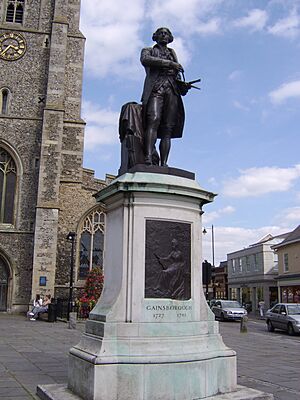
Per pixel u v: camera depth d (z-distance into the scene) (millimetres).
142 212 5707
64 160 30359
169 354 5191
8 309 27203
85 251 29578
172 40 6914
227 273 59406
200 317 5832
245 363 10297
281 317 20547
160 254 5680
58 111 29016
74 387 5520
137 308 5418
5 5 31750
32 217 28484
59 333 16312
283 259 37344
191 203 6047
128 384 4941
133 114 6562
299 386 7473
